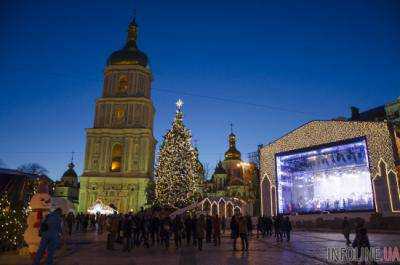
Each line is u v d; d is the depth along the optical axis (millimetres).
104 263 14477
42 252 11508
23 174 20062
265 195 51281
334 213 42625
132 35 83438
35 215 16031
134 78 76188
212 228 26625
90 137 71062
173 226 24844
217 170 108938
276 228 27344
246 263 14359
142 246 23578
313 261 14828
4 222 17984
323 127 45938
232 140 118062
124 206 66250
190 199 53031
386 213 38562
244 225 19516
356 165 41750
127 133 70625
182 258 16312
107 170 69125
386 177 39281
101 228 37938
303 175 46531
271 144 51875
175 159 54094
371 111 66750
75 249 20719
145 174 68312
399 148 39812
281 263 14281
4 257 15789
